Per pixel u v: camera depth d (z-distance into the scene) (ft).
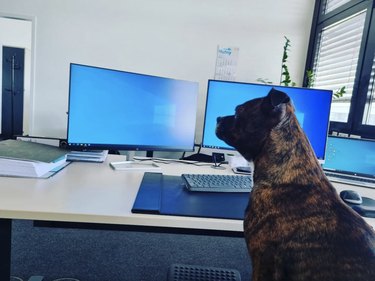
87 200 2.83
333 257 1.93
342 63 8.03
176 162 5.31
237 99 4.78
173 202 2.99
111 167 4.32
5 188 2.97
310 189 2.26
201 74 9.27
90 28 8.88
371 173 4.98
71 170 3.95
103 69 3.98
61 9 8.75
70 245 6.82
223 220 2.65
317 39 9.19
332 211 2.12
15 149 3.76
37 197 2.80
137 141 4.42
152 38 9.03
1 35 16.19
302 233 2.06
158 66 9.17
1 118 16.87
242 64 9.29
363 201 3.45
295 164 2.38
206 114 4.85
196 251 6.97
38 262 6.05
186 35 9.07
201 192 3.43
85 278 5.64
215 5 9.01
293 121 2.53
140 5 8.86
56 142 4.73
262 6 9.10
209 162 5.59
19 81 17.29
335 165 5.14
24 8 8.71
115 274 5.84
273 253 2.10
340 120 7.85
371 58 6.75
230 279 3.59
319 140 4.67
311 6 9.22
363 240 1.97
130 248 6.89
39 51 8.91
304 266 1.97
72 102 3.78
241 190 3.56
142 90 4.36
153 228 2.78
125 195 3.08
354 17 7.63
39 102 9.16
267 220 2.22
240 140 2.72
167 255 6.70
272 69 9.37
